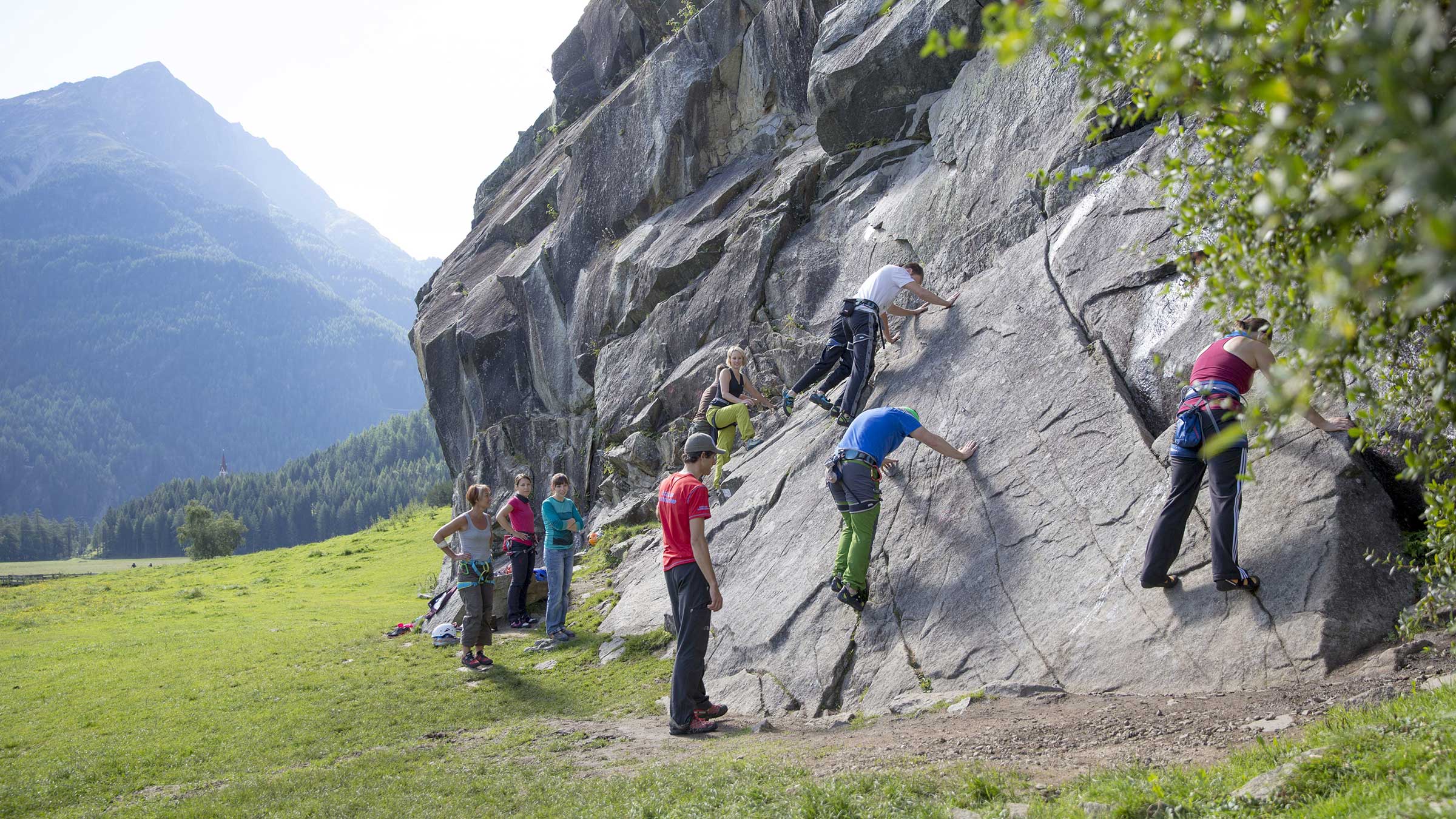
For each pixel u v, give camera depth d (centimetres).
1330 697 433
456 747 652
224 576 2856
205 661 1127
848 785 402
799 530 866
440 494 7025
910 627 682
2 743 776
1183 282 321
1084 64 233
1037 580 641
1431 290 114
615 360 1593
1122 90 925
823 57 1349
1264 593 520
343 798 513
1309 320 224
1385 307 199
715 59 1697
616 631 954
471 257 2397
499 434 1812
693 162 1680
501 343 1920
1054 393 751
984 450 763
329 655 1092
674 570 663
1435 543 342
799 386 1046
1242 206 256
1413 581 499
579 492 1644
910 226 1175
